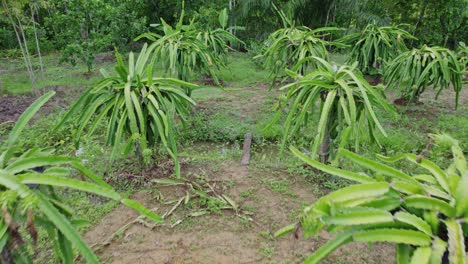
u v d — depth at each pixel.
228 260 1.72
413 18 8.22
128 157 2.79
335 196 0.96
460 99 4.55
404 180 1.04
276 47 3.90
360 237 0.89
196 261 1.71
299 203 2.16
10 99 4.55
